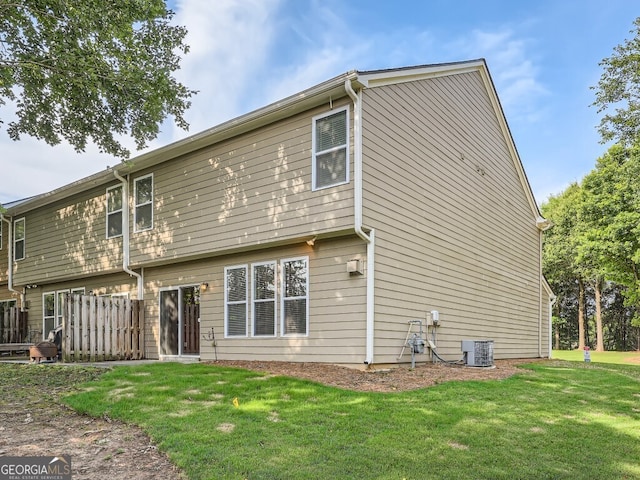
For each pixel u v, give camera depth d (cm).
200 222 1112
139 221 1263
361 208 845
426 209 1048
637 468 429
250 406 566
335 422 507
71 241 1479
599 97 1465
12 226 1744
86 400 602
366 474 382
